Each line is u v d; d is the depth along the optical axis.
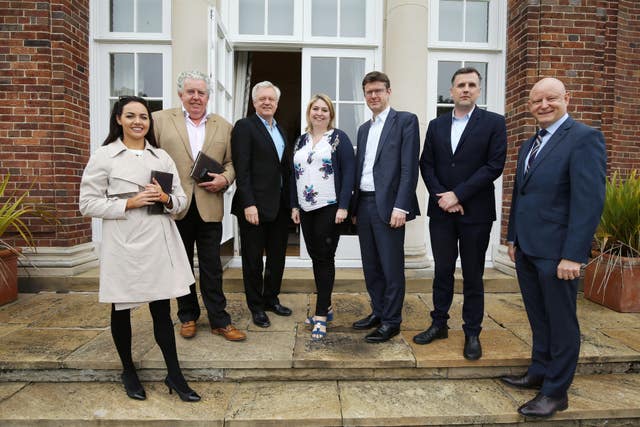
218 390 2.46
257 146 2.88
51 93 3.88
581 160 2.09
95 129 4.33
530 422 2.28
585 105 4.14
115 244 2.11
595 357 2.66
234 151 2.87
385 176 2.73
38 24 3.84
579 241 2.06
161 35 4.28
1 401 2.32
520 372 2.59
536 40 4.05
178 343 2.76
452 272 2.77
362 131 2.97
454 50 4.45
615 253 3.61
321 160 2.79
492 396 2.41
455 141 2.66
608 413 2.26
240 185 2.83
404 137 2.70
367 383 2.54
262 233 3.00
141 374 2.54
